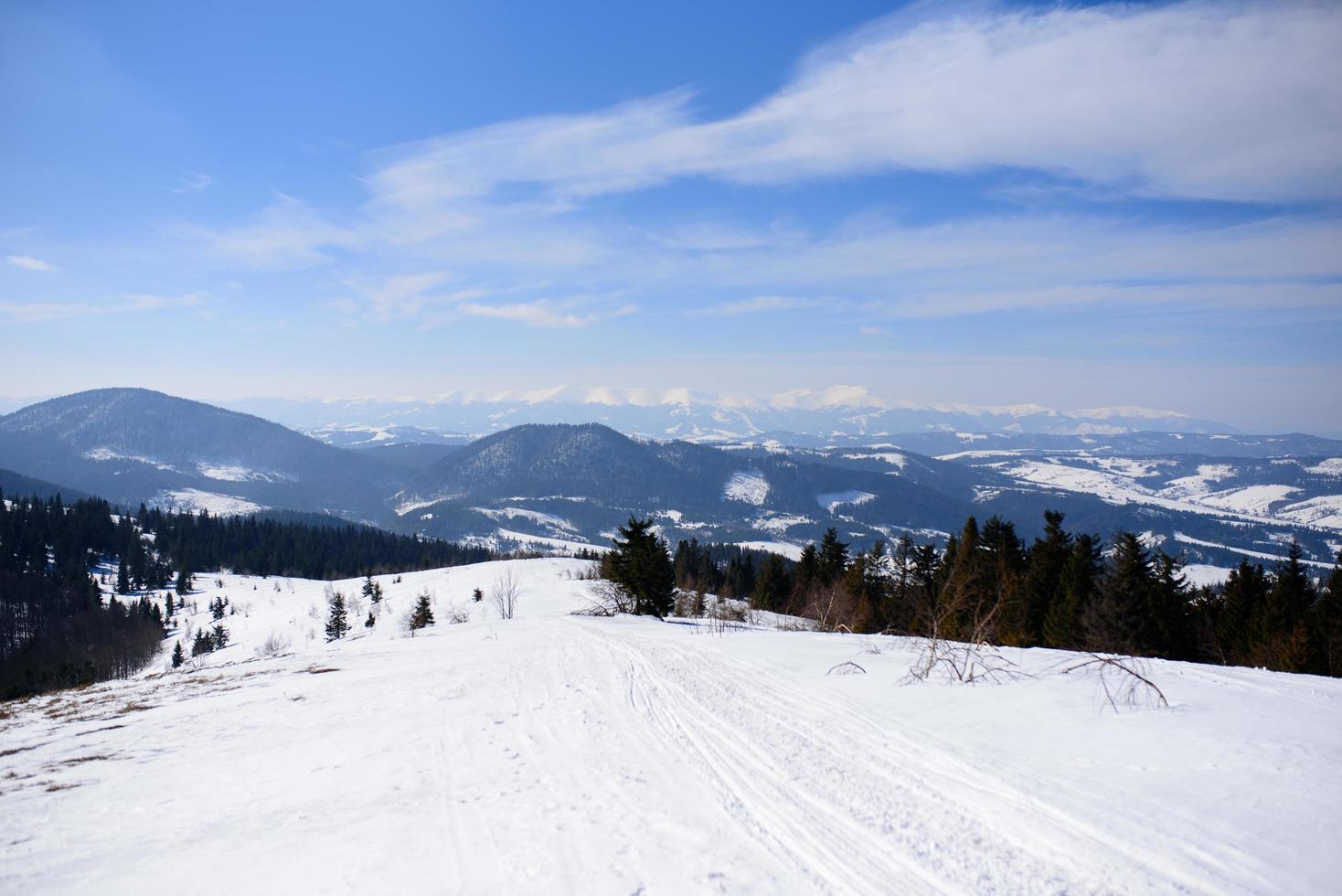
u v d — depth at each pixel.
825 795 5.77
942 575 35.88
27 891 4.92
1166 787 5.13
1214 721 6.53
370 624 69.75
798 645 14.58
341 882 4.67
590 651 16.30
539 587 72.06
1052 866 4.23
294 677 16.25
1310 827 4.29
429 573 104.88
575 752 7.70
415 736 9.07
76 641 68.75
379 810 6.22
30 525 112.25
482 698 11.42
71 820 6.56
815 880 4.31
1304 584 30.34
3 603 74.81
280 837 5.73
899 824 5.07
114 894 4.80
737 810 5.58
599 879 4.47
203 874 5.05
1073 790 5.28
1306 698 7.51
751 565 72.81
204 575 122.25
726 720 8.55
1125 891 3.87
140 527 144.38
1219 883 3.81
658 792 6.14
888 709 8.28
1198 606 35.34
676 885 4.33
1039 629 32.06
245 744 9.42
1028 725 7.00
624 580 37.88
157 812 6.69
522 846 5.11
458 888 4.45
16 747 10.19
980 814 5.09
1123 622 27.05
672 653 14.79
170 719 11.84
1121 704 7.41
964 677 9.50
